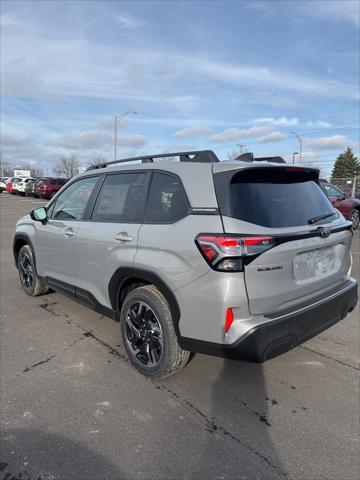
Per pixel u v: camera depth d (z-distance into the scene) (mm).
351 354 3602
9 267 7027
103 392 2943
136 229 3104
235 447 2359
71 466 2197
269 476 2133
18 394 2898
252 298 2500
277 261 2572
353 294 3291
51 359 3467
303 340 2787
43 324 4277
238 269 2453
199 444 2383
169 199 2961
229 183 2652
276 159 3475
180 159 3227
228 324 2512
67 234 3975
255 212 2648
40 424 2557
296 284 2738
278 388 3023
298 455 2293
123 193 3439
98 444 2375
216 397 2893
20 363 3387
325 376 3205
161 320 2918
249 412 2717
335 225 3164
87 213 3816
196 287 2604
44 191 30438
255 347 2482
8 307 4820
